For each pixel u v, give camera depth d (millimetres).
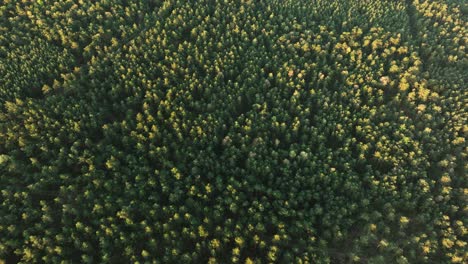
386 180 66000
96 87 72062
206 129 68625
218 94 73750
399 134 70562
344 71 78188
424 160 68312
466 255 59500
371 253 61531
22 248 54875
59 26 77062
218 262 57312
